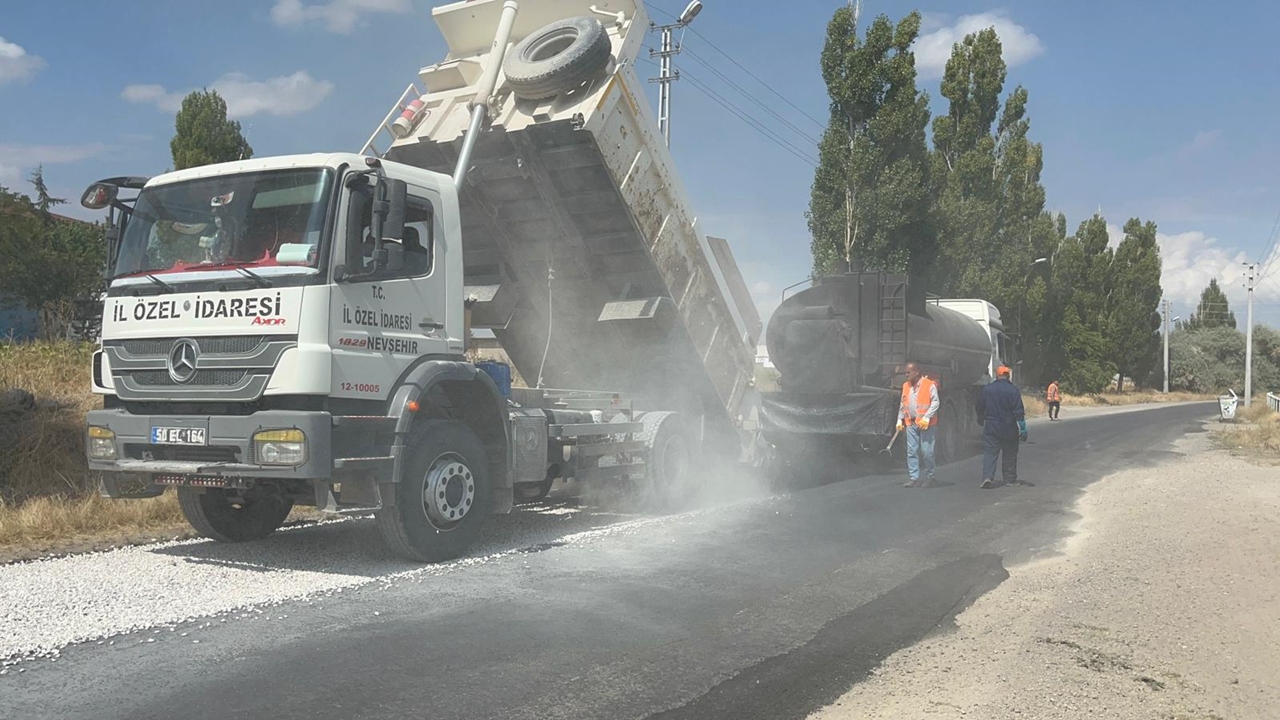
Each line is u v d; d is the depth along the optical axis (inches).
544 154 360.5
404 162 378.3
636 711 162.4
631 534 335.3
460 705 164.1
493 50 353.7
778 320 582.6
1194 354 3587.6
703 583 258.2
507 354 431.5
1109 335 2450.8
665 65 1103.0
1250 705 168.4
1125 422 1275.8
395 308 277.7
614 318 396.5
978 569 284.2
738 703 167.0
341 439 256.4
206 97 1144.8
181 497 302.2
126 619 214.5
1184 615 229.6
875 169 1112.8
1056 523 374.6
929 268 1173.1
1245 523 370.3
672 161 394.9
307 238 256.2
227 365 253.9
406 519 271.6
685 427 411.5
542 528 350.3
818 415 568.1
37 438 401.7
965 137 1549.0
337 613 222.8
